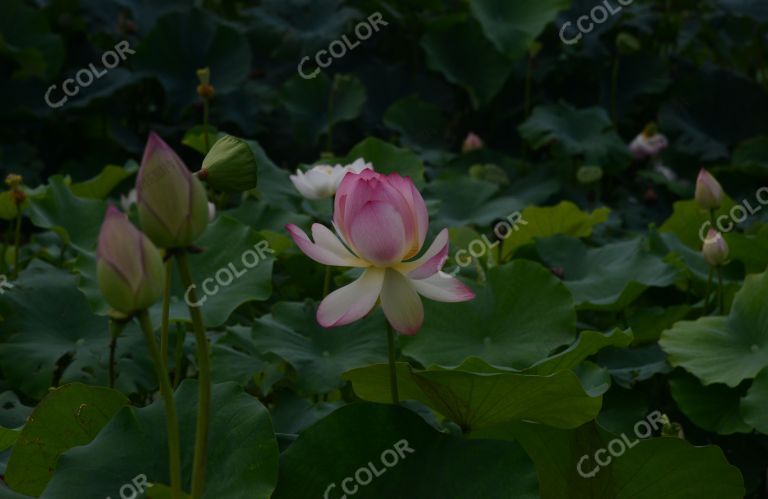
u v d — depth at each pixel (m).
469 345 3.49
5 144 6.63
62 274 3.82
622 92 7.30
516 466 2.96
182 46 6.74
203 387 2.80
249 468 2.92
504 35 6.98
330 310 2.91
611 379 3.59
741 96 6.90
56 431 3.09
